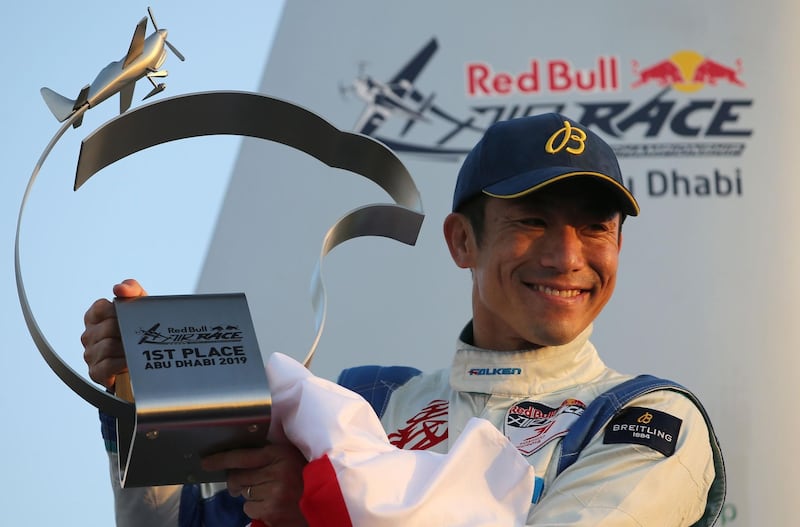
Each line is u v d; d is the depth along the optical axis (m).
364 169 2.24
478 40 4.59
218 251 4.32
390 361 4.30
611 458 2.39
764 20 4.64
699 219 4.51
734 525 4.28
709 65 4.60
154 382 1.77
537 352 2.64
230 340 1.86
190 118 2.07
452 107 4.55
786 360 4.42
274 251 4.36
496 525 1.93
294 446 1.98
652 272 4.46
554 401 2.59
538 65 4.59
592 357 2.70
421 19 4.59
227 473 1.97
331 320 4.31
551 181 2.46
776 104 4.59
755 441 4.34
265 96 2.07
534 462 2.45
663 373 4.41
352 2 4.58
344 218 2.17
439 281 4.36
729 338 4.42
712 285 4.46
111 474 2.46
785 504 4.30
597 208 2.56
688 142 4.56
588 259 2.56
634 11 4.62
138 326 1.84
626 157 4.54
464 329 2.80
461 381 2.69
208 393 1.78
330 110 4.52
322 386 1.97
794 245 4.50
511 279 2.58
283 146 4.41
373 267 4.35
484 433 1.99
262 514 1.96
